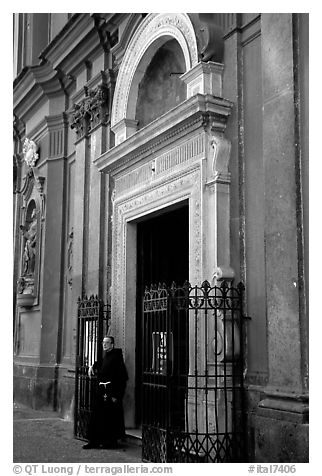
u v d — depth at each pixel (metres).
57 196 12.71
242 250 6.89
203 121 7.23
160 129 7.98
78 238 11.04
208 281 7.04
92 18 10.65
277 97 6.24
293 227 5.89
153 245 9.52
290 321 5.81
